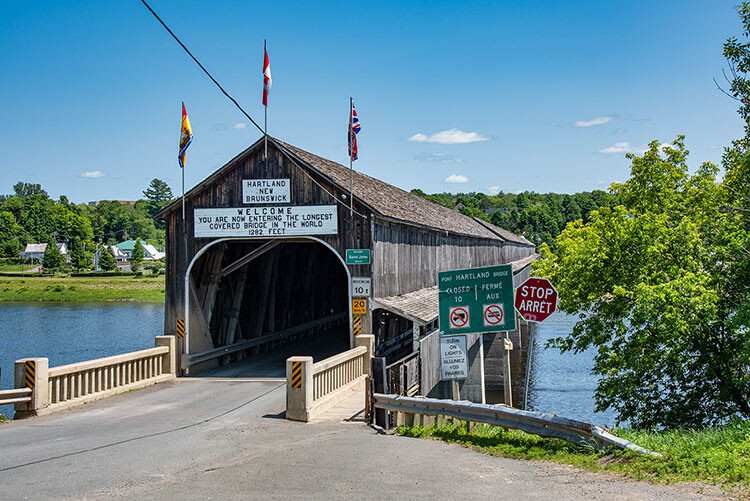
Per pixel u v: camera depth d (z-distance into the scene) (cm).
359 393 1262
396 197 2303
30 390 1022
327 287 2748
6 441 819
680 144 1814
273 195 1519
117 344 3181
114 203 17662
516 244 5800
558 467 625
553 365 2827
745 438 681
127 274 8562
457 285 1026
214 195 1539
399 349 1967
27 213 14162
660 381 1454
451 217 3228
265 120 1509
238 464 677
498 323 990
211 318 1698
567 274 1681
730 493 503
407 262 1855
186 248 1539
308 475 616
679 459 606
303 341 2264
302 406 995
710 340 1369
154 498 541
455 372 1029
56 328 3869
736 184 1525
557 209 13650
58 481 605
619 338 1514
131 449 766
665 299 1304
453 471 625
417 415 1027
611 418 1920
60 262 9062
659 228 1511
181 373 1505
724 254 1320
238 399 1202
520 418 752
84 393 1173
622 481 554
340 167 1955
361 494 541
